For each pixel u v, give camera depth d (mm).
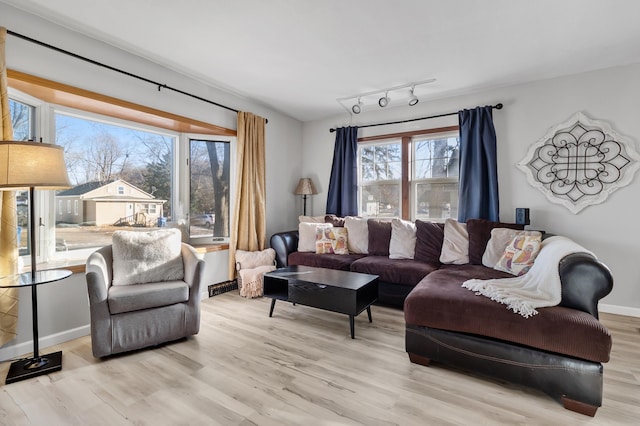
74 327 2449
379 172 4430
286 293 2930
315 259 3680
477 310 1870
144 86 2893
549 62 2920
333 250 3838
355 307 2412
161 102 3041
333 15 2211
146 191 3352
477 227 3213
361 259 3479
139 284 2457
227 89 3660
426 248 3402
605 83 3021
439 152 3959
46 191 2529
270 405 1630
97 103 2615
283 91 3723
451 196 3881
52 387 1782
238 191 3791
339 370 1982
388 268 3166
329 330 2621
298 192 4664
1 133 1960
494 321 1808
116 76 2680
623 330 2594
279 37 2516
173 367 2010
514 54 2773
